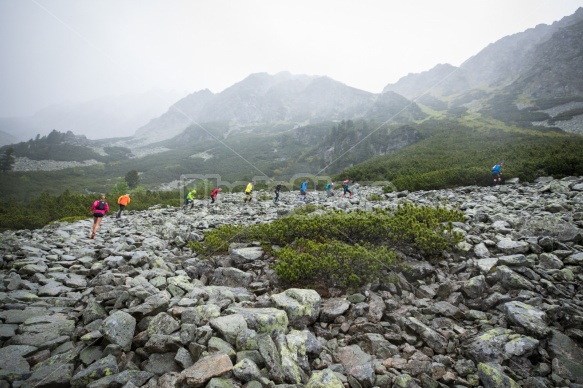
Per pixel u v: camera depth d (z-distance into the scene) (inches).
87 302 185.5
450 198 591.8
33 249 302.4
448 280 206.8
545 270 207.2
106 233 443.8
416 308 178.9
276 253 264.4
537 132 2117.4
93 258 287.0
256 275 237.1
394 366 133.9
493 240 265.4
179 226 479.5
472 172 776.3
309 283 213.8
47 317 162.4
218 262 265.6
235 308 164.2
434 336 148.8
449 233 263.7
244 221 485.4
